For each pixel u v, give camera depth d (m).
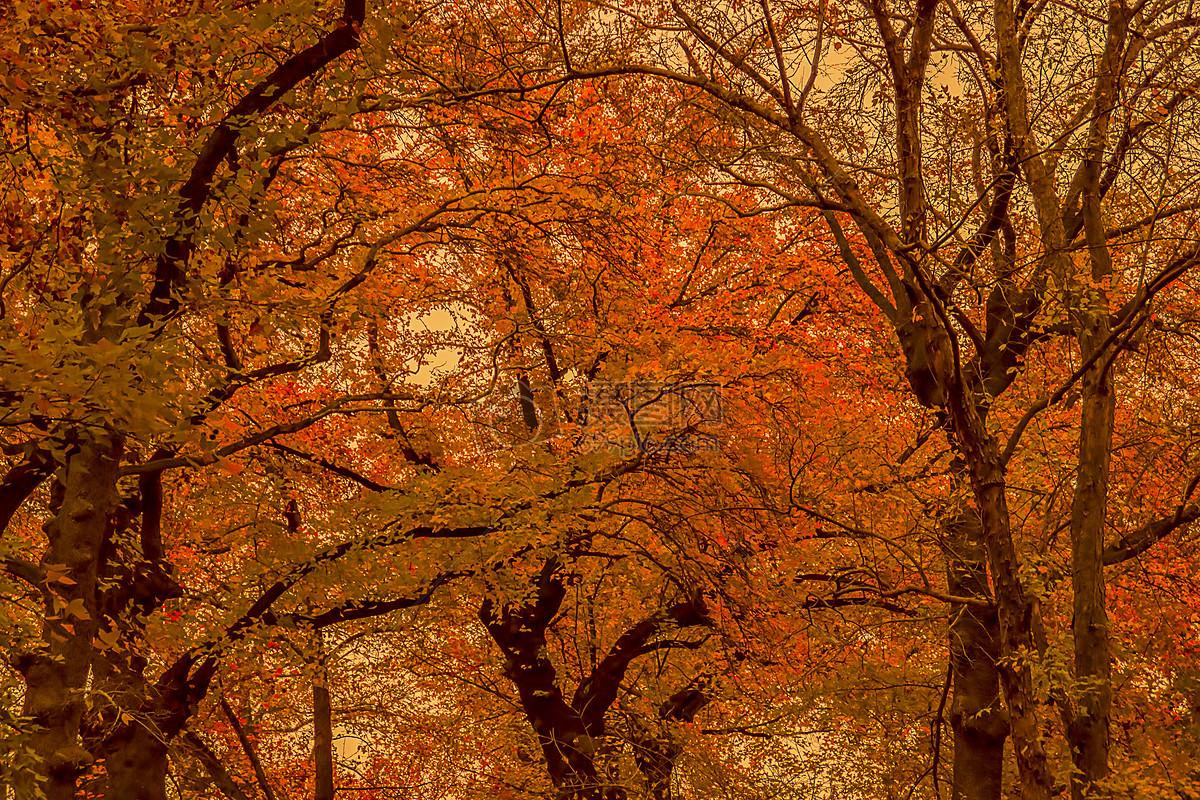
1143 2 9.41
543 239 13.94
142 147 9.07
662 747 17.00
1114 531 12.25
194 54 9.27
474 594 15.44
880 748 18.22
